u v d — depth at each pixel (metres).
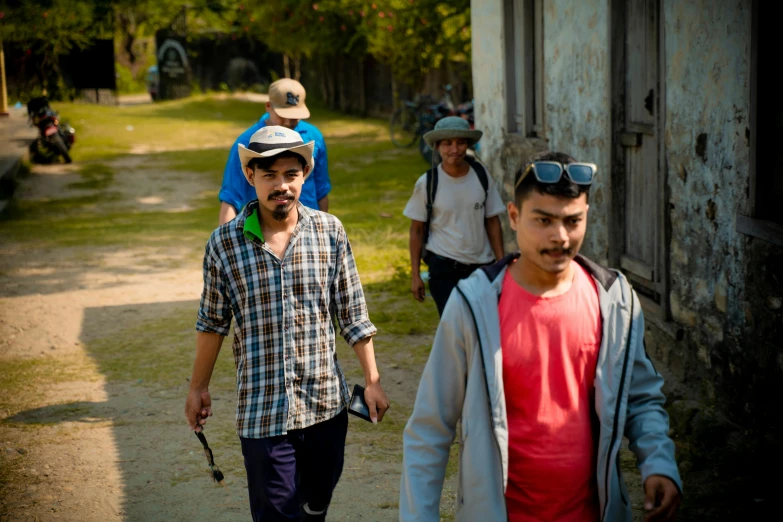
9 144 19.39
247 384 3.24
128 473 4.79
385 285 8.90
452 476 4.61
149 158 20.70
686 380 5.22
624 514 2.43
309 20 26.81
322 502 3.47
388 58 22.70
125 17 35.19
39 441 5.25
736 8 4.34
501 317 2.41
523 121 8.74
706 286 4.88
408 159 19.47
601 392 2.40
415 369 6.40
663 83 5.34
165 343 7.33
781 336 4.08
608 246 6.45
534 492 2.43
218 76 38.62
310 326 3.29
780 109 4.11
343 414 3.42
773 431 4.18
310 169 3.38
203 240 11.91
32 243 11.88
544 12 7.82
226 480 4.68
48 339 7.53
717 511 3.96
